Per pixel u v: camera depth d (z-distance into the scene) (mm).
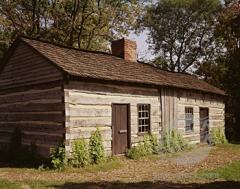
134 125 16969
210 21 44688
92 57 17547
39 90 15164
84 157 13805
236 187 9727
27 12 32062
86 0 32844
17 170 13023
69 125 13727
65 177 11602
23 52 16438
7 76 17562
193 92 22188
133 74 17688
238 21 18844
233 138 30156
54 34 32562
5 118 17391
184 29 46469
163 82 19016
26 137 15789
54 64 14023
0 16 30281
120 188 9812
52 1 32156
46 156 14477
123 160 15453
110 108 15617
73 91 14062
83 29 33969
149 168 13523
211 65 35469
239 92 31562
